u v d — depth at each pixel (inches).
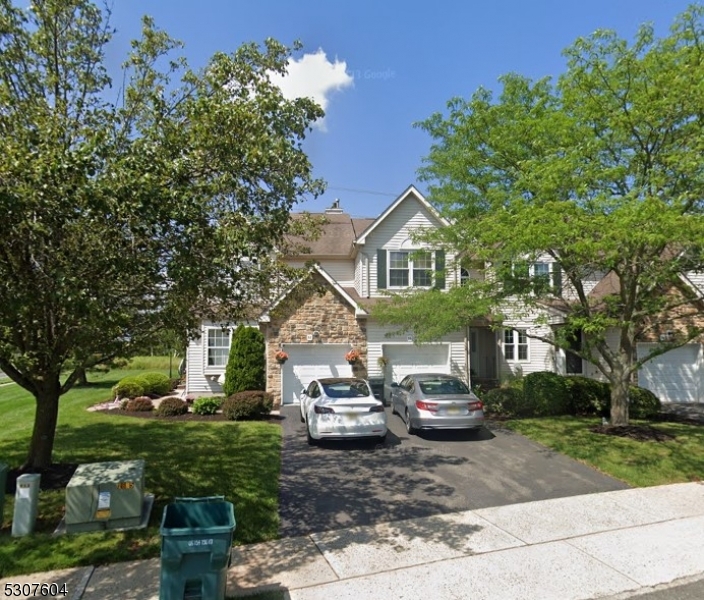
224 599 161.2
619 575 193.9
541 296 497.0
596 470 345.4
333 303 657.6
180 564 150.6
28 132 197.6
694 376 725.3
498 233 379.9
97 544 215.9
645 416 554.6
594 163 376.5
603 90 394.0
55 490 278.7
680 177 374.3
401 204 739.4
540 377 575.5
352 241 774.5
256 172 226.4
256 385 626.8
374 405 409.7
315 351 652.1
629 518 256.2
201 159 215.5
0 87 226.8
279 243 276.8
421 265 727.1
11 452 367.9
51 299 201.8
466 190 493.4
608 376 486.3
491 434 462.0
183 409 553.0
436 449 405.4
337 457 379.2
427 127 512.4
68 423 498.3
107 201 182.1
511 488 307.4
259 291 292.8
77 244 203.2
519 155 444.8
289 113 239.9
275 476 324.2
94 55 280.7
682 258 401.4
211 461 353.4
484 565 202.4
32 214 184.1
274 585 185.8
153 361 1302.9
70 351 264.8
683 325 703.7
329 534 236.1
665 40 381.1
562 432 461.1
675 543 224.2
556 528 242.7
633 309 454.9
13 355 230.7
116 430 461.1
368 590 182.1
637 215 319.0
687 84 346.3
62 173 174.9
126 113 265.9
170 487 294.5
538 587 184.5
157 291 236.8
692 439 427.2
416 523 249.8
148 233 203.8
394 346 672.4
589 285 766.5
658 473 334.6
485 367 818.2
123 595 176.4
